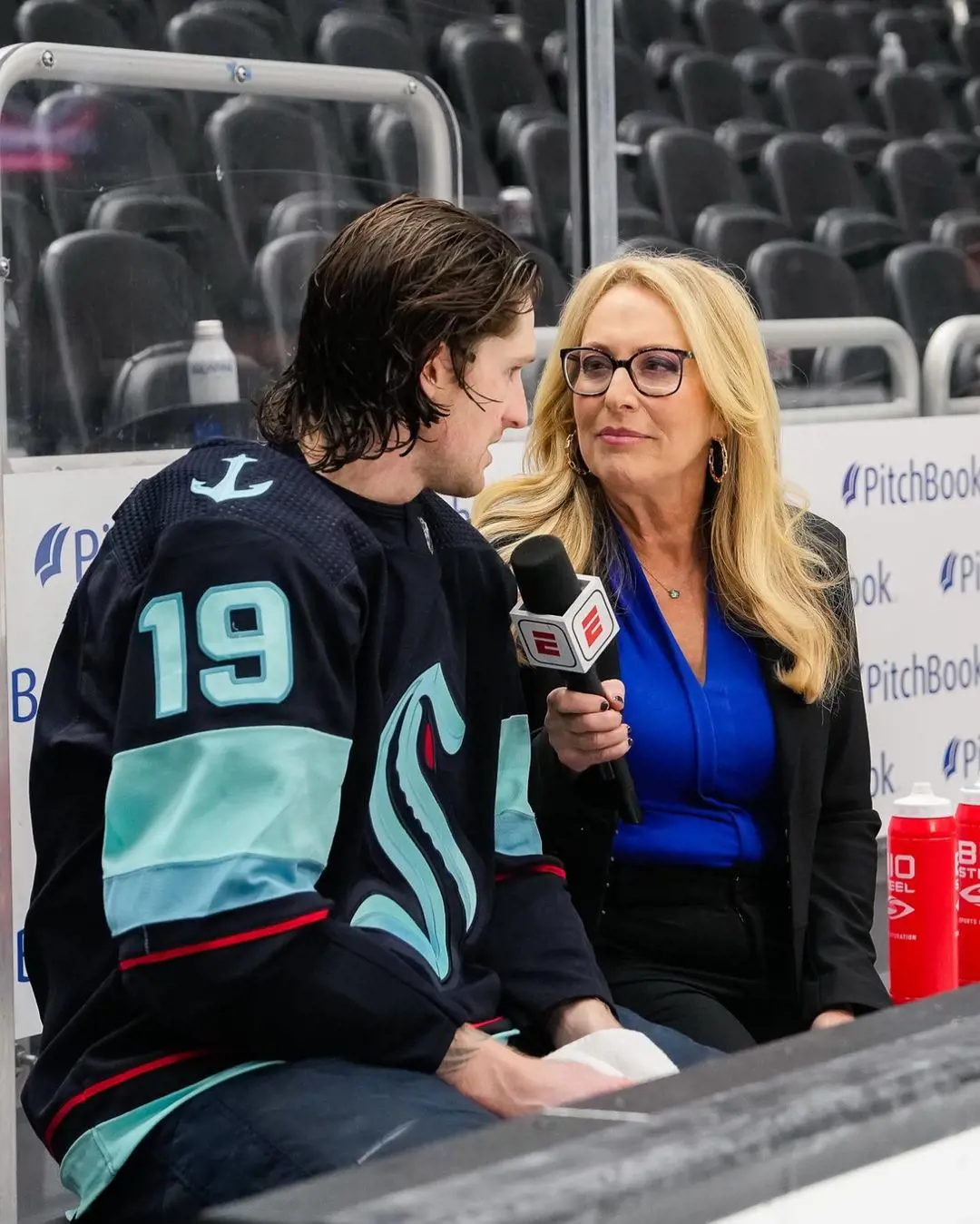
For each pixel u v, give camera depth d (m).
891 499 3.23
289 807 1.37
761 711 2.00
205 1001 1.35
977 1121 0.81
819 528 2.18
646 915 1.98
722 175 4.37
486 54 3.92
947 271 4.36
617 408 1.96
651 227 4.22
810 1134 0.75
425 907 1.55
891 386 3.75
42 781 1.51
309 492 1.50
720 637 2.03
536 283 1.61
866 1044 0.85
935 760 3.35
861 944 2.00
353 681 1.46
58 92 2.86
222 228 3.13
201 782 1.35
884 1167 0.77
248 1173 1.36
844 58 5.04
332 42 3.86
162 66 2.43
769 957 1.99
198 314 3.05
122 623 1.46
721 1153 0.73
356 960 1.39
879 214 4.59
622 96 4.53
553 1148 0.73
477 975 1.61
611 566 2.03
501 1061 1.46
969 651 3.39
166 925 1.34
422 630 1.58
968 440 3.35
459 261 1.54
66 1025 1.49
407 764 1.56
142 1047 1.46
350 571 1.45
